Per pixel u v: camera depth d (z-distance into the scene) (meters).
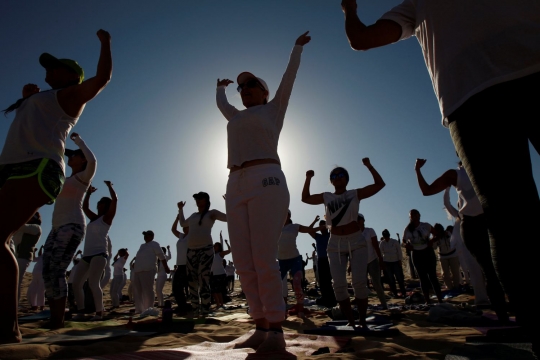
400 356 2.54
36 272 8.84
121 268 10.76
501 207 1.27
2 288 2.68
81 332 4.00
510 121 1.31
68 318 6.12
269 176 2.67
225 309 9.25
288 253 7.09
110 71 3.20
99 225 6.11
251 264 2.73
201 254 6.56
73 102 3.21
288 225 7.34
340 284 4.43
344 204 4.50
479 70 1.36
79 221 4.65
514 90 1.30
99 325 4.93
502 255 1.27
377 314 5.76
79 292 6.07
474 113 1.36
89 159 4.59
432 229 10.72
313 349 2.87
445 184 4.38
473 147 1.36
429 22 1.60
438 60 1.54
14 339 2.77
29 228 6.30
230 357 2.34
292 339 3.39
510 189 1.27
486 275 4.10
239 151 2.77
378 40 1.71
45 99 3.12
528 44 1.29
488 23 1.38
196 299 6.57
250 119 2.81
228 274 19.44
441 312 4.83
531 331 1.21
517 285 1.23
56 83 3.60
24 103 3.20
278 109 2.96
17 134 2.98
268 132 2.78
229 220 2.77
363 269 4.36
